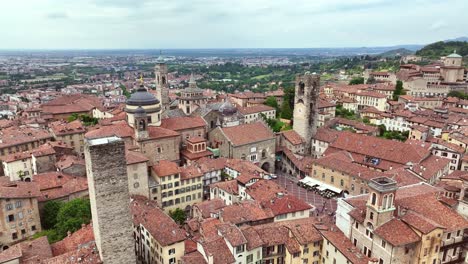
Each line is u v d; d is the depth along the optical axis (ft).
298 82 578.25
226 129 517.96
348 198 321.93
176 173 414.21
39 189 369.09
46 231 348.38
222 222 319.06
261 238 293.43
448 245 277.64
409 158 462.19
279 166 567.18
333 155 489.26
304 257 295.07
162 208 413.18
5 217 340.39
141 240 339.16
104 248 241.35
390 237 257.34
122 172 238.48
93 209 247.70
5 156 491.31
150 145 454.81
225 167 467.93
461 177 332.60
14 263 241.55
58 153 497.46
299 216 345.51
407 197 304.91
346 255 264.11
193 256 274.36
